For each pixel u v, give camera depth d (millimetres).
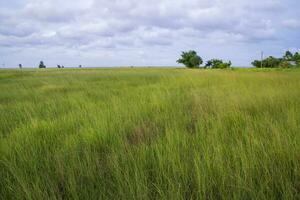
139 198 1454
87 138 2658
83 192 1581
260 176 1700
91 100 5641
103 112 3932
